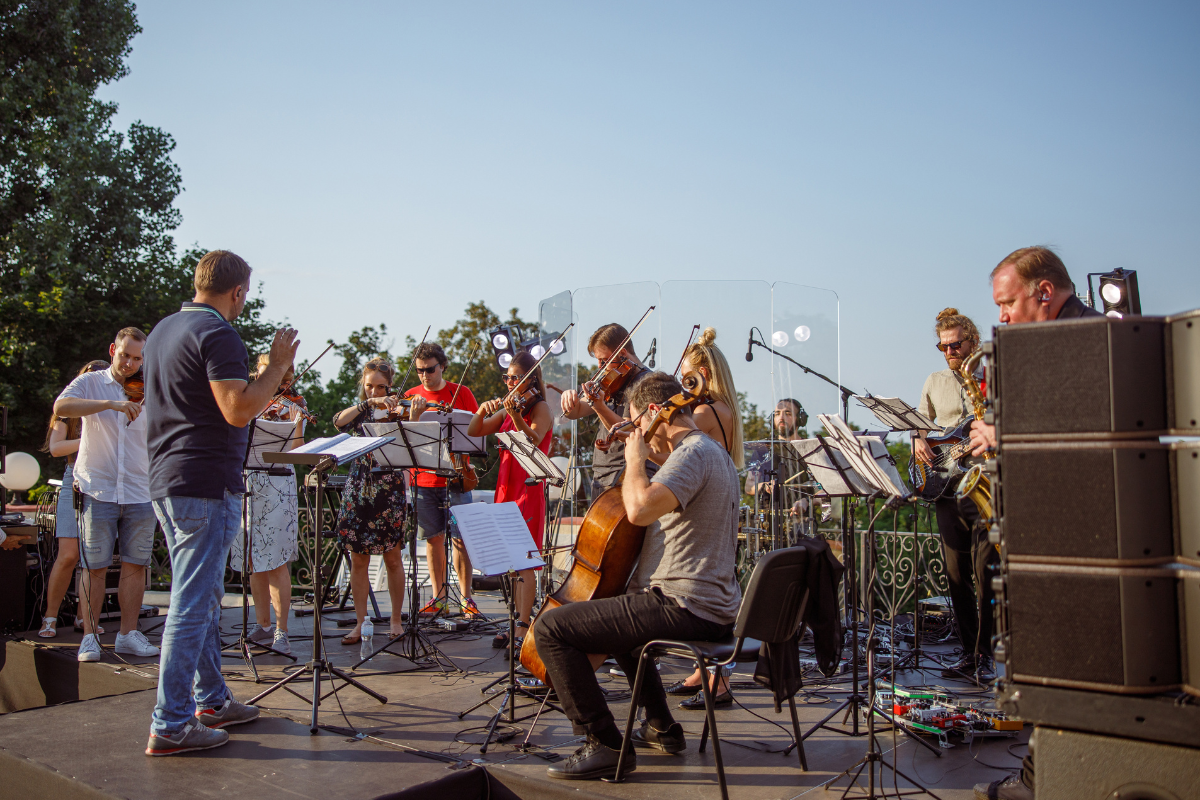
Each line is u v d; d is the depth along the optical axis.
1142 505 1.95
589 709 2.92
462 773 2.93
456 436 4.91
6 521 5.62
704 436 3.09
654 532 3.35
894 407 4.15
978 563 4.16
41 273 16.50
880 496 3.73
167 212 20.25
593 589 3.26
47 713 3.60
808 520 5.25
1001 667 2.12
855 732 3.38
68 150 16.11
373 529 4.88
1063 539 2.01
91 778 2.87
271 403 4.73
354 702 3.83
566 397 4.45
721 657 2.73
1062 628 2.01
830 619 2.88
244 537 4.50
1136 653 1.93
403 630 5.45
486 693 3.97
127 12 17.92
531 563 3.48
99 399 4.64
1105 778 1.97
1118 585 1.95
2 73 15.55
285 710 3.70
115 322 17.41
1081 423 1.99
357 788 2.80
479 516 3.49
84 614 4.71
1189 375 1.94
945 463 4.46
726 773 2.97
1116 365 1.96
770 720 3.62
